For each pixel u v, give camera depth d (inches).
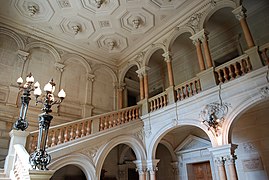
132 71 531.8
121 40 437.7
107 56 482.3
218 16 358.3
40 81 378.3
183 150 405.7
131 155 468.4
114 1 346.3
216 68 287.4
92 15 374.3
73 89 416.5
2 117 319.0
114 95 477.4
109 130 320.5
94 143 296.2
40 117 179.5
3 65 347.9
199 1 342.6
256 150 304.2
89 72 450.6
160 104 354.0
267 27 328.8
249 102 239.3
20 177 189.8
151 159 336.5
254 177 297.4
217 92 272.7
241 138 324.5
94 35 419.8
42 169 167.3
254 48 248.7
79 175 384.8
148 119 363.3
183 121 307.1
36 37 397.7
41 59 395.5
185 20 366.6
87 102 425.4
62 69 413.7
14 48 369.1
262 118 309.4
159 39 408.8
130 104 528.4
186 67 444.5
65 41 427.5
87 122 305.7
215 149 254.1
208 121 266.7
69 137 284.5
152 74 522.3
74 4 349.7
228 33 382.0
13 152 227.6
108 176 416.5
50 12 362.9
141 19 383.6
